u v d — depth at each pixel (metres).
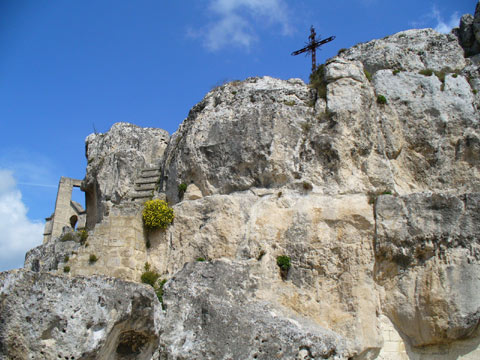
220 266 14.29
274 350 11.98
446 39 20.58
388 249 14.46
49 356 9.05
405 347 13.99
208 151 17.53
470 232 14.00
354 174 15.97
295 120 17.16
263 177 16.56
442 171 17.23
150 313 10.58
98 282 10.16
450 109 17.94
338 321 13.91
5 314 8.95
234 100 18.52
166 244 16.56
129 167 20.89
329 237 14.90
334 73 17.70
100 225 16.53
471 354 13.59
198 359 11.77
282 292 14.41
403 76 18.72
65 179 32.75
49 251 19.89
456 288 13.56
